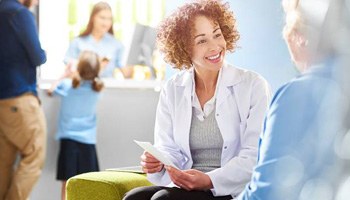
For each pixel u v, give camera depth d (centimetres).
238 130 264
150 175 276
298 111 110
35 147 488
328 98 93
